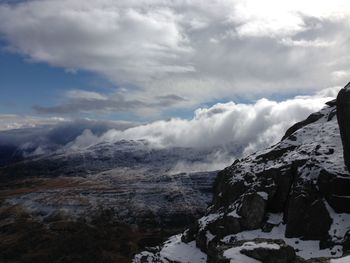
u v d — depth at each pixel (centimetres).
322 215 7906
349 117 7988
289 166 9431
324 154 9238
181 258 9544
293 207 8381
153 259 10075
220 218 9712
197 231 10481
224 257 6006
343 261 5519
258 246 6059
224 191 10856
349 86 8219
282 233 8462
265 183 9538
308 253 7438
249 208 9075
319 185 8388
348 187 7975
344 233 7375
